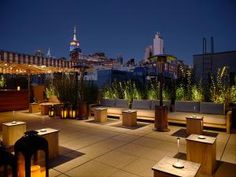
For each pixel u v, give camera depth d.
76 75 10.01
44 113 10.28
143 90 9.45
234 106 7.33
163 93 8.60
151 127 7.23
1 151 2.18
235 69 13.87
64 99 10.36
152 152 4.61
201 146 3.53
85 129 6.96
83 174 3.54
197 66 15.30
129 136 6.02
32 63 9.39
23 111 11.84
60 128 7.13
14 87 14.34
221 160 4.12
